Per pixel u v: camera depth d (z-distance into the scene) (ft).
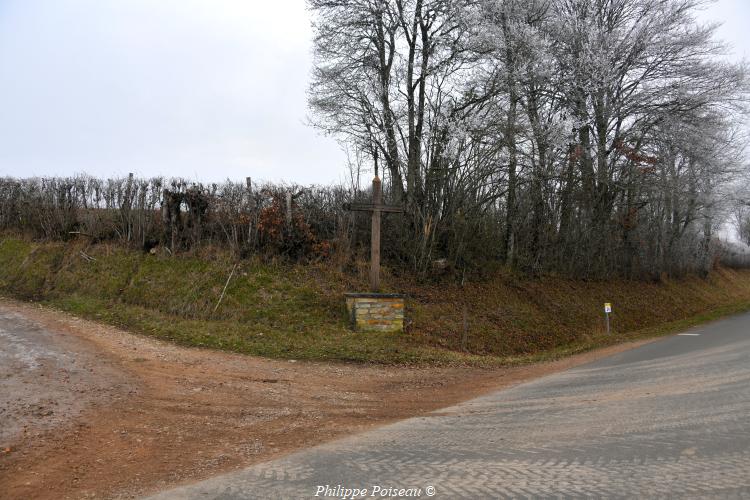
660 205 114.42
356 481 16.67
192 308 48.52
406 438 21.54
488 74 67.62
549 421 23.17
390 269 61.52
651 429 20.59
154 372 31.94
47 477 17.40
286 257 57.21
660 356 42.63
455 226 65.36
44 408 23.88
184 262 54.29
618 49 83.30
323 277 55.98
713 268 169.58
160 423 23.40
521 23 69.00
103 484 17.02
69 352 34.55
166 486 16.81
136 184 58.44
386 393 31.07
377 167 68.90
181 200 57.31
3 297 51.65
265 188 58.29
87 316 45.91
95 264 55.42
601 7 86.02
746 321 71.97
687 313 99.50
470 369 40.27
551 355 50.19
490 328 57.82
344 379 34.40
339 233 61.36
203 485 16.80
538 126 70.59
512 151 66.08
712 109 84.48
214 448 20.53
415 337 49.19
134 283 52.11
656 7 85.20
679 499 13.80
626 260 106.32
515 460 17.90
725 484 14.60
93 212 59.98
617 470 16.26
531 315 65.92
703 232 149.59
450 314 57.31
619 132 87.10
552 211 86.28
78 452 19.60
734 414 21.98
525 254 80.64
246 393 29.12
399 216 64.08
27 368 30.17
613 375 34.78
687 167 104.32
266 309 49.57
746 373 31.32
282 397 28.81
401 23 67.46
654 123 85.35
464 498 14.87
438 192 63.41
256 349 40.45
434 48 67.26
